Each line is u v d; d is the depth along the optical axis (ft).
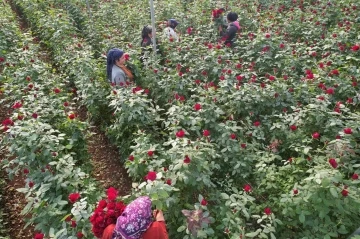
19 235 13.03
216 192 11.03
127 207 7.80
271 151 12.65
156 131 14.94
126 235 7.32
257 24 26.55
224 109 15.26
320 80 15.98
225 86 15.67
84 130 16.07
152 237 7.64
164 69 18.45
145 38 22.03
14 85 17.94
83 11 34.65
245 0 33.30
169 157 11.53
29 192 10.30
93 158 17.11
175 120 13.16
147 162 11.21
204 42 23.36
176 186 10.27
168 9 31.24
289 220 9.89
